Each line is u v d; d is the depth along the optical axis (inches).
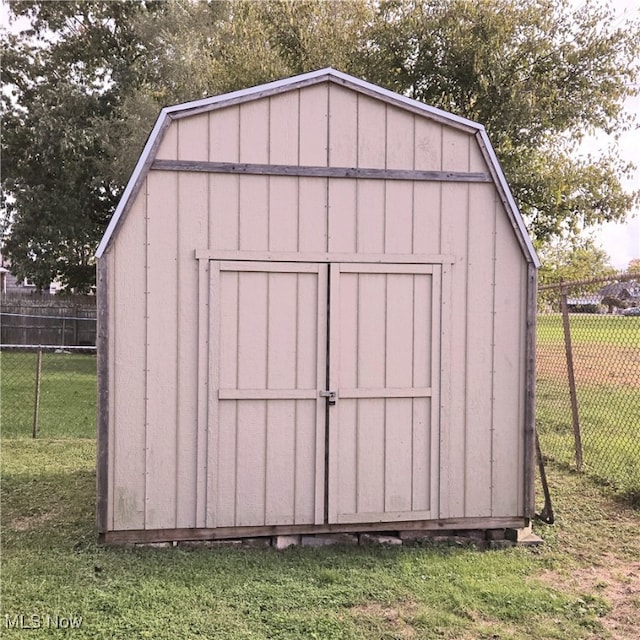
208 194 183.8
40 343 882.1
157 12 842.8
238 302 185.8
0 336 872.9
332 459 189.9
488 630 142.2
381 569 173.3
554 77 690.8
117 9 857.5
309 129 187.9
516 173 660.7
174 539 184.1
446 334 195.6
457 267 196.4
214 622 141.8
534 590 162.6
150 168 180.7
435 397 195.3
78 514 217.3
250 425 186.7
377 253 191.6
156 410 182.4
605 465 282.4
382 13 749.3
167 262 182.2
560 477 272.1
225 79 791.7
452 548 192.4
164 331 182.5
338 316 189.9
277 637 136.2
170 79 813.9
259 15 789.9
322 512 189.8
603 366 415.2
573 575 175.9
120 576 164.4
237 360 185.8
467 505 197.5
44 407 422.0
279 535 188.5
